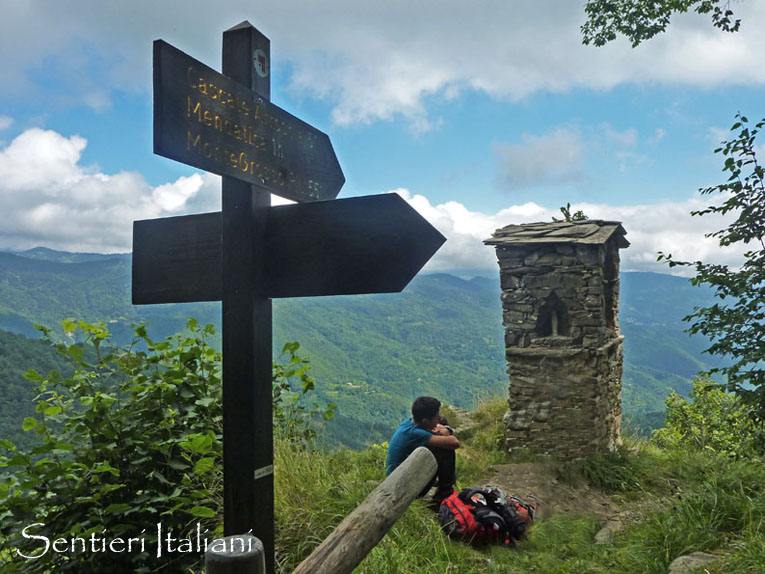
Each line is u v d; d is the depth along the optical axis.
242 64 2.33
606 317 9.18
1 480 2.81
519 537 4.34
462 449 8.12
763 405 3.88
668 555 3.67
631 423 9.45
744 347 3.96
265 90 2.41
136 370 3.34
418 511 4.39
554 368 8.17
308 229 2.21
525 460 7.77
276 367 4.49
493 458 7.76
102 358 3.24
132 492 3.09
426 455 2.35
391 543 3.61
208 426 3.47
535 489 6.20
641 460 6.91
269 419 2.32
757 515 3.98
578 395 8.01
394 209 2.08
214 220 2.43
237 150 2.14
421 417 5.07
